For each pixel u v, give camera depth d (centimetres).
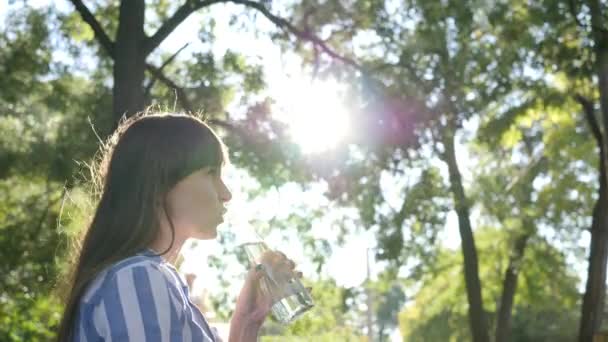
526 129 2125
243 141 1463
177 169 186
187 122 190
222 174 197
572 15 1327
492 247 2320
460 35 1408
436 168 1745
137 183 185
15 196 1428
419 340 3428
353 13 1452
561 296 2306
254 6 1423
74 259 197
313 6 1456
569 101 1720
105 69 1470
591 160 2012
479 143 1784
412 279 2273
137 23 1304
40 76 1416
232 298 1527
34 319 1033
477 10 1345
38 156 1334
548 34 1366
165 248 186
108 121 1365
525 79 1535
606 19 1316
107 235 183
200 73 1440
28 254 1322
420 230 1878
